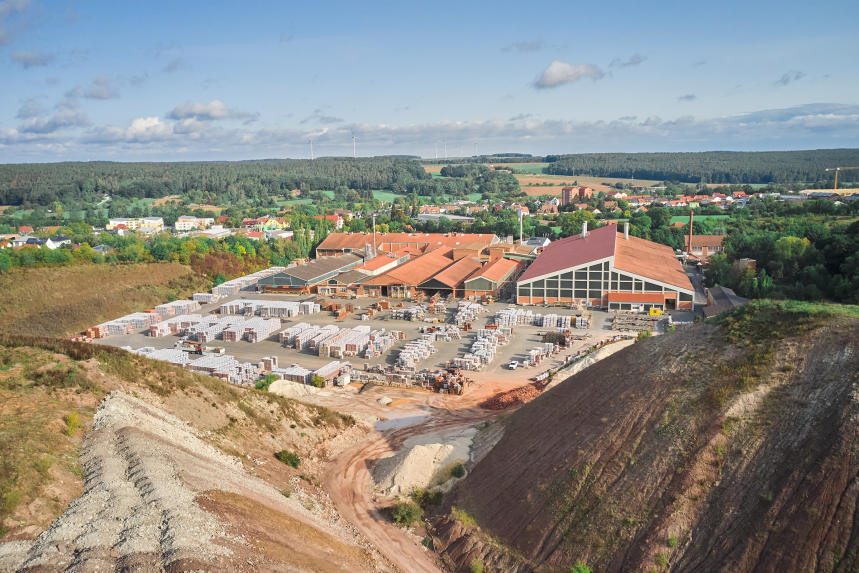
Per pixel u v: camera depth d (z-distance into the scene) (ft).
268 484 137.39
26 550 85.66
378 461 165.68
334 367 246.88
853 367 112.37
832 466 97.91
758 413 114.01
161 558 88.22
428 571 117.08
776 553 92.38
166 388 155.74
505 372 244.63
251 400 173.58
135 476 109.40
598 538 108.47
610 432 126.93
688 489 107.55
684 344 144.15
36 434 114.42
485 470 146.10
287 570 97.86
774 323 134.31
